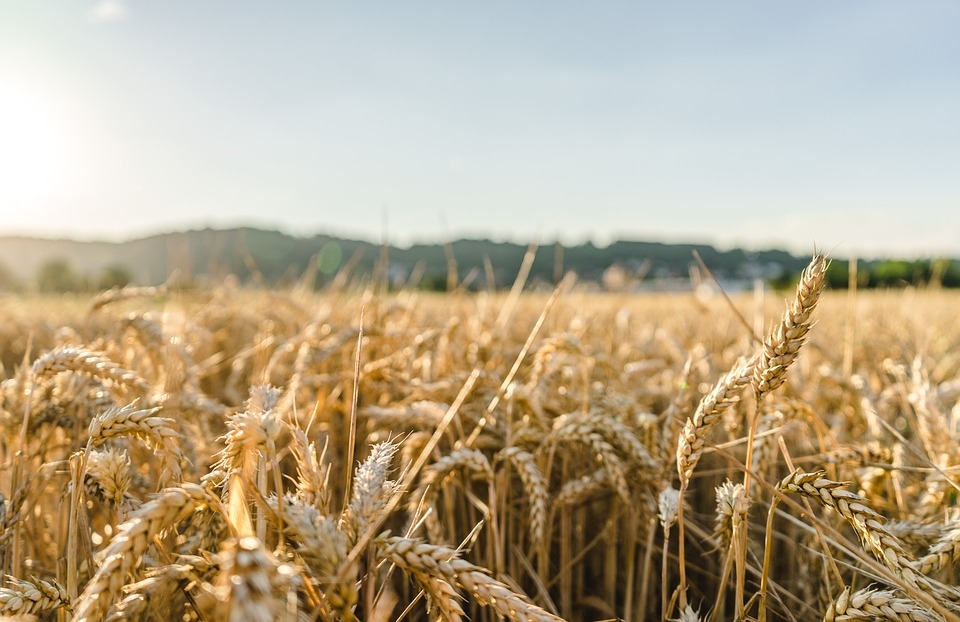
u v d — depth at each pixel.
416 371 4.43
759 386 1.78
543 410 3.47
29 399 2.23
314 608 1.35
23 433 2.22
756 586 3.07
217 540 1.82
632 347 5.68
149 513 1.20
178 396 2.90
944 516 2.48
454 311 5.66
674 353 4.86
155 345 3.06
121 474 1.72
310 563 1.33
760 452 2.54
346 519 1.49
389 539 1.48
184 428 2.75
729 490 1.95
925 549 2.34
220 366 4.98
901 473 2.91
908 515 2.56
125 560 1.14
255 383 3.90
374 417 2.98
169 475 1.92
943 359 5.39
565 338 3.10
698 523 3.52
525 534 3.44
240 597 0.84
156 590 1.42
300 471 1.56
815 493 1.69
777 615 2.90
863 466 2.38
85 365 2.25
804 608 2.59
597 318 6.33
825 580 2.31
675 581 3.44
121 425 1.71
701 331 6.71
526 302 7.34
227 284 7.51
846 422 3.93
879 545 1.59
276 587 1.07
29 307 7.97
